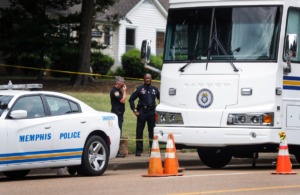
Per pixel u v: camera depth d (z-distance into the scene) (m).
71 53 83.88
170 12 38.41
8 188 28.83
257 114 35.81
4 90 33.19
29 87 33.31
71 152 33.22
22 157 31.31
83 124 33.84
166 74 37.97
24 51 87.06
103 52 109.75
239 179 32.12
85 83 83.19
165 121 37.66
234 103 36.22
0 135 30.62
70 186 29.36
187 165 43.22
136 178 32.72
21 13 86.12
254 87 35.97
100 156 34.56
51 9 97.56
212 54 36.91
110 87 82.88
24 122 31.55
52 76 98.31
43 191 27.75
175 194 26.81
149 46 38.56
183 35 37.84
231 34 36.75
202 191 27.80
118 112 43.69
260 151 38.16
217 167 41.00
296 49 35.72
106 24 93.19
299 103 36.91
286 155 34.66
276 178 32.59
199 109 36.81
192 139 36.78
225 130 36.16
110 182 30.83
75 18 85.38
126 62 103.81
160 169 33.53
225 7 37.06
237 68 36.28
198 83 36.94
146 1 115.12
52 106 33.06
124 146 43.72
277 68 35.88
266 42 36.16
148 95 43.91
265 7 36.38
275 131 35.78
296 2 36.81
